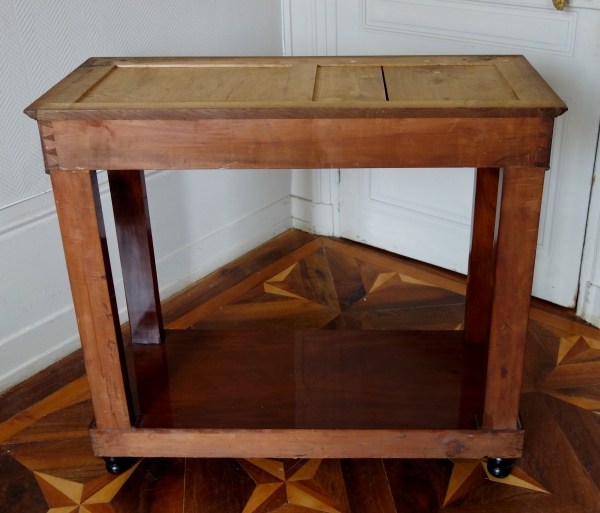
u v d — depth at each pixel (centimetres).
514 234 135
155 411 162
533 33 203
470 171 231
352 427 155
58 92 136
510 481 160
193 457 162
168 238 232
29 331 196
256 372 175
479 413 159
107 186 207
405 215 253
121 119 128
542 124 126
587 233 210
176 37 215
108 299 143
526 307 141
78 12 187
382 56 162
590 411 180
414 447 155
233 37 234
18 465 168
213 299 235
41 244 193
